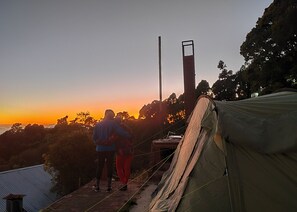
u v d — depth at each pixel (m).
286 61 26.45
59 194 25.61
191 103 13.60
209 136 4.38
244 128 3.80
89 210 5.77
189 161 4.61
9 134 64.31
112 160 7.16
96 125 7.09
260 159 3.68
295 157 3.61
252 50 28.81
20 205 8.45
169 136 12.53
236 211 3.37
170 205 4.07
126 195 6.85
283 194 3.39
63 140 24.78
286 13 24.20
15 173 33.59
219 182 3.67
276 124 3.83
